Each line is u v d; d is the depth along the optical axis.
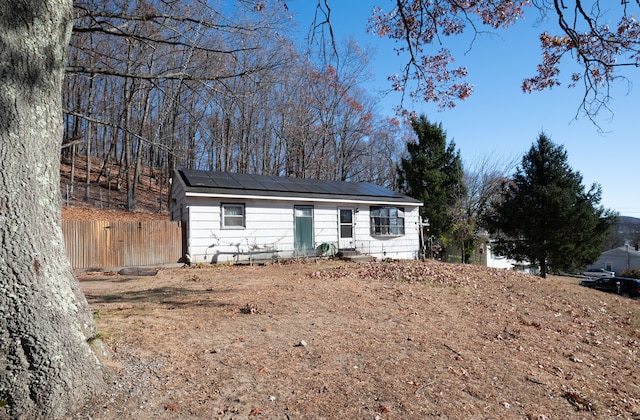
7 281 2.41
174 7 5.97
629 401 4.23
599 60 5.73
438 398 3.58
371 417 3.13
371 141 31.95
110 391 2.96
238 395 3.28
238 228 13.84
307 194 15.35
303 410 3.13
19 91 2.56
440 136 27.50
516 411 3.58
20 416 2.38
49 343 2.55
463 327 6.06
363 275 10.79
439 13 6.37
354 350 4.54
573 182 24.64
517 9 6.07
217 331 4.87
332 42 6.15
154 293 7.63
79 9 5.53
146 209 23.53
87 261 11.54
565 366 5.01
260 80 6.38
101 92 16.97
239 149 27.86
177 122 15.56
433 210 26.38
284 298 7.12
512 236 26.17
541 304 8.82
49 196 2.76
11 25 2.54
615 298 11.47
